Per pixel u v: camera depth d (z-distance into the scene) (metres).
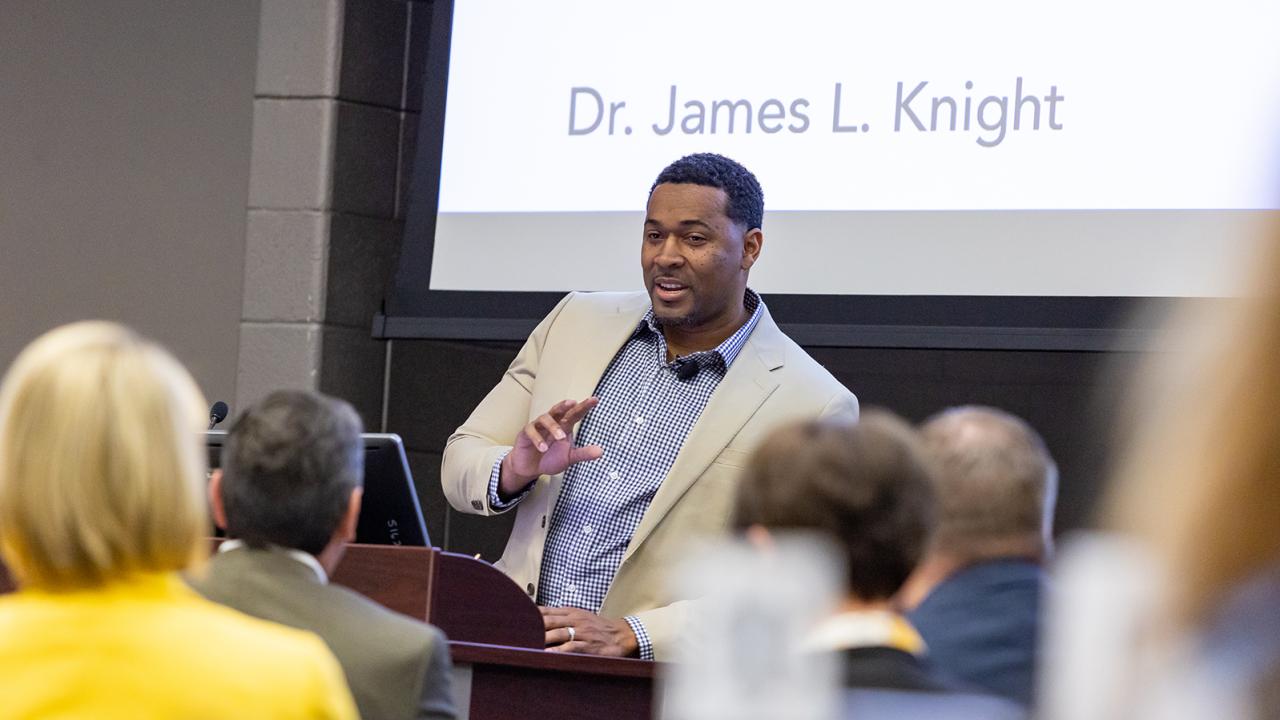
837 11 8.53
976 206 8.18
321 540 3.60
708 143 8.71
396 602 4.53
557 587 6.25
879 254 8.33
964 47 8.28
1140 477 0.65
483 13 9.23
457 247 9.16
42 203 10.13
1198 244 7.77
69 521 2.43
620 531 6.30
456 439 6.60
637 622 5.76
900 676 1.99
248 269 9.65
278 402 3.62
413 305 9.22
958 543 3.43
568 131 9.00
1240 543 0.62
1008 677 3.23
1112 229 7.93
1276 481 0.61
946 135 8.28
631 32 8.93
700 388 6.51
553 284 8.92
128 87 10.06
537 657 4.84
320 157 9.55
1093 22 8.05
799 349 6.70
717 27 8.75
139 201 9.99
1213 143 7.79
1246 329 0.62
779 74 8.62
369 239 9.69
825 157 8.48
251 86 9.88
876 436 2.29
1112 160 7.96
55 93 10.16
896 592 2.24
